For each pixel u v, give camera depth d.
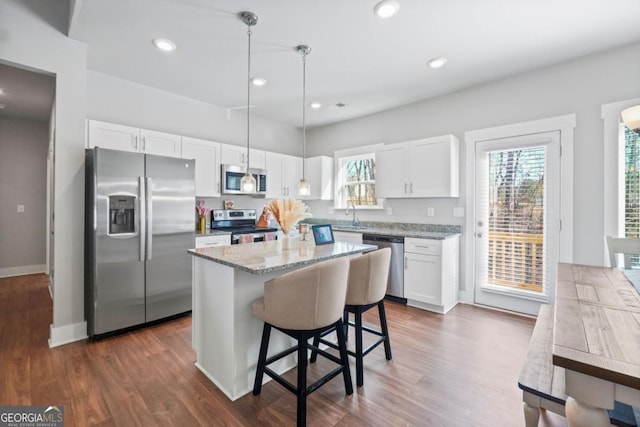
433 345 2.47
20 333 2.66
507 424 1.58
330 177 4.96
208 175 3.82
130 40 2.53
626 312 1.20
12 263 4.73
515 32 2.37
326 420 1.62
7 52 2.23
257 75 3.19
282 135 5.14
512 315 3.12
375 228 4.26
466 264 3.50
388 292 3.62
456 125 3.58
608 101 2.64
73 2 2.17
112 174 2.62
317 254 2.09
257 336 1.93
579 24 2.25
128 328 2.74
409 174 3.73
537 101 3.02
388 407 1.72
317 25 2.30
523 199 3.12
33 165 4.90
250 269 1.62
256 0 2.02
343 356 1.83
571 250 2.82
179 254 3.05
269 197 4.65
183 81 3.39
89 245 2.67
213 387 1.91
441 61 2.86
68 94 2.52
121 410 1.68
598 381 0.83
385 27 2.31
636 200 2.54
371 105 4.09
